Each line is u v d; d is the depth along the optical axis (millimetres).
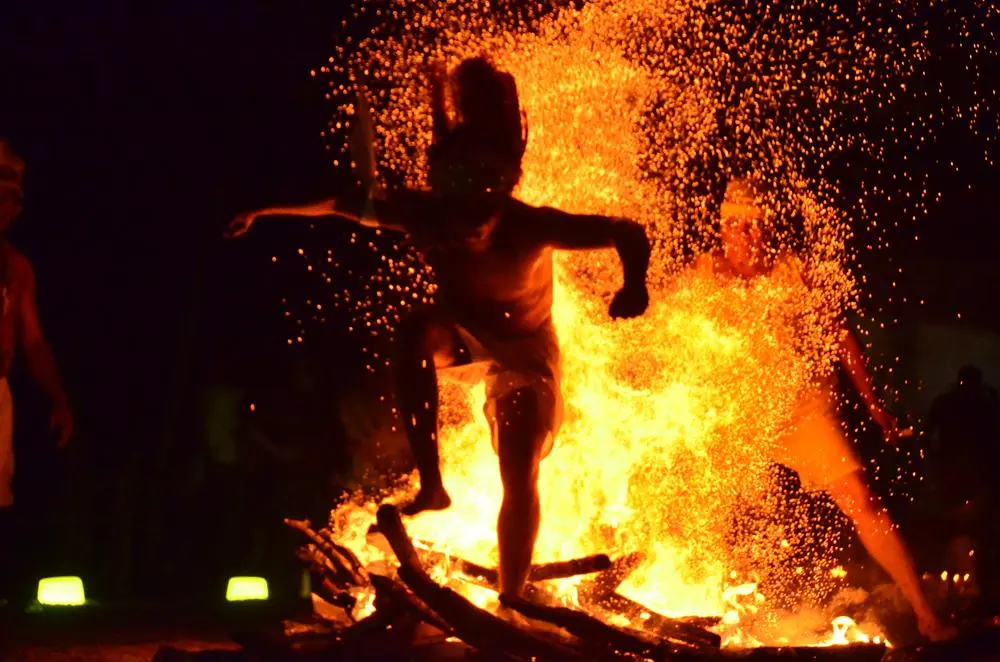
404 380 11453
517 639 10305
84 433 25547
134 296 26531
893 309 32125
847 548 18219
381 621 11227
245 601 20656
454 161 11078
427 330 11508
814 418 13938
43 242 27203
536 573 11594
